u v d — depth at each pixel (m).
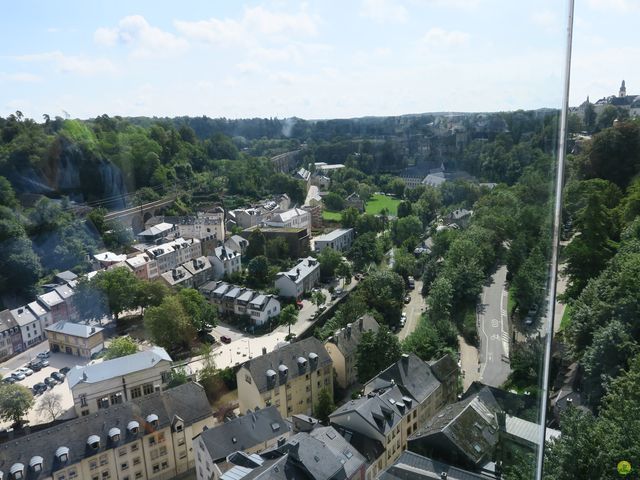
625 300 36.62
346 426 41.03
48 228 83.12
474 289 54.69
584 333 38.75
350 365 59.97
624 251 44.75
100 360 66.38
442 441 30.50
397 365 46.19
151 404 46.78
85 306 74.38
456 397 46.03
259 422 43.75
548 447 21.44
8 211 79.25
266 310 81.50
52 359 67.62
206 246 106.81
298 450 34.00
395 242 108.69
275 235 113.25
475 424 30.92
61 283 77.88
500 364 38.28
